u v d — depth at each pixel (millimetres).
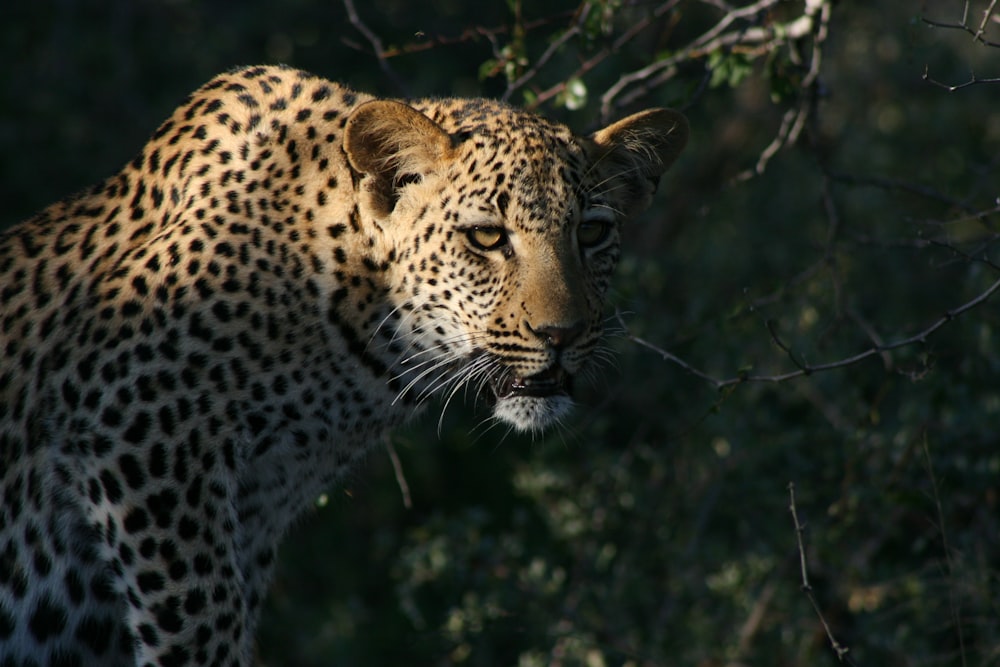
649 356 12898
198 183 7836
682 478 11664
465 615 10797
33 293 7996
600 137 8281
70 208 8297
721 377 11430
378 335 7922
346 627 12383
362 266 7789
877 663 10664
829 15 9336
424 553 11234
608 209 8219
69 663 7969
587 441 11773
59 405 7672
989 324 10375
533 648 10867
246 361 7566
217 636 7672
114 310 7586
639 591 11039
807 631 10820
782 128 9758
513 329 7820
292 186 7797
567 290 7781
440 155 7836
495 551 11180
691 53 9602
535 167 7770
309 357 7762
